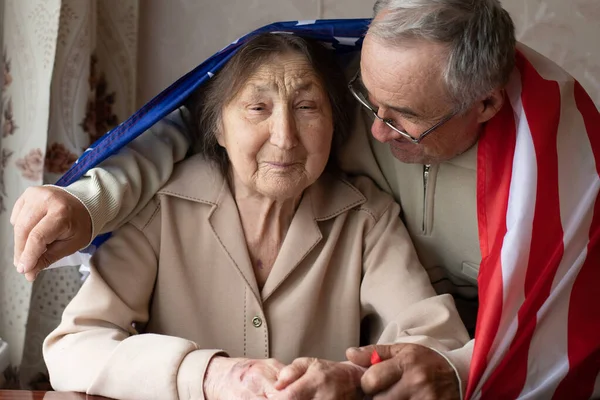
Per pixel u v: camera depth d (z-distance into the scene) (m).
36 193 1.17
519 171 1.15
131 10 1.77
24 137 1.64
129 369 1.12
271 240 1.35
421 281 1.33
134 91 1.80
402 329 1.25
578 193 1.16
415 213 1.43
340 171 1.46
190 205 1.34
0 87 1.68
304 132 1.24
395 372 1.07
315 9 1.80
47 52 1.60
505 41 1.15
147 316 1.33
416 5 1.13
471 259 1.43
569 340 1.15
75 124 1.68
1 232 1.67
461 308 1.53
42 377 1.75
